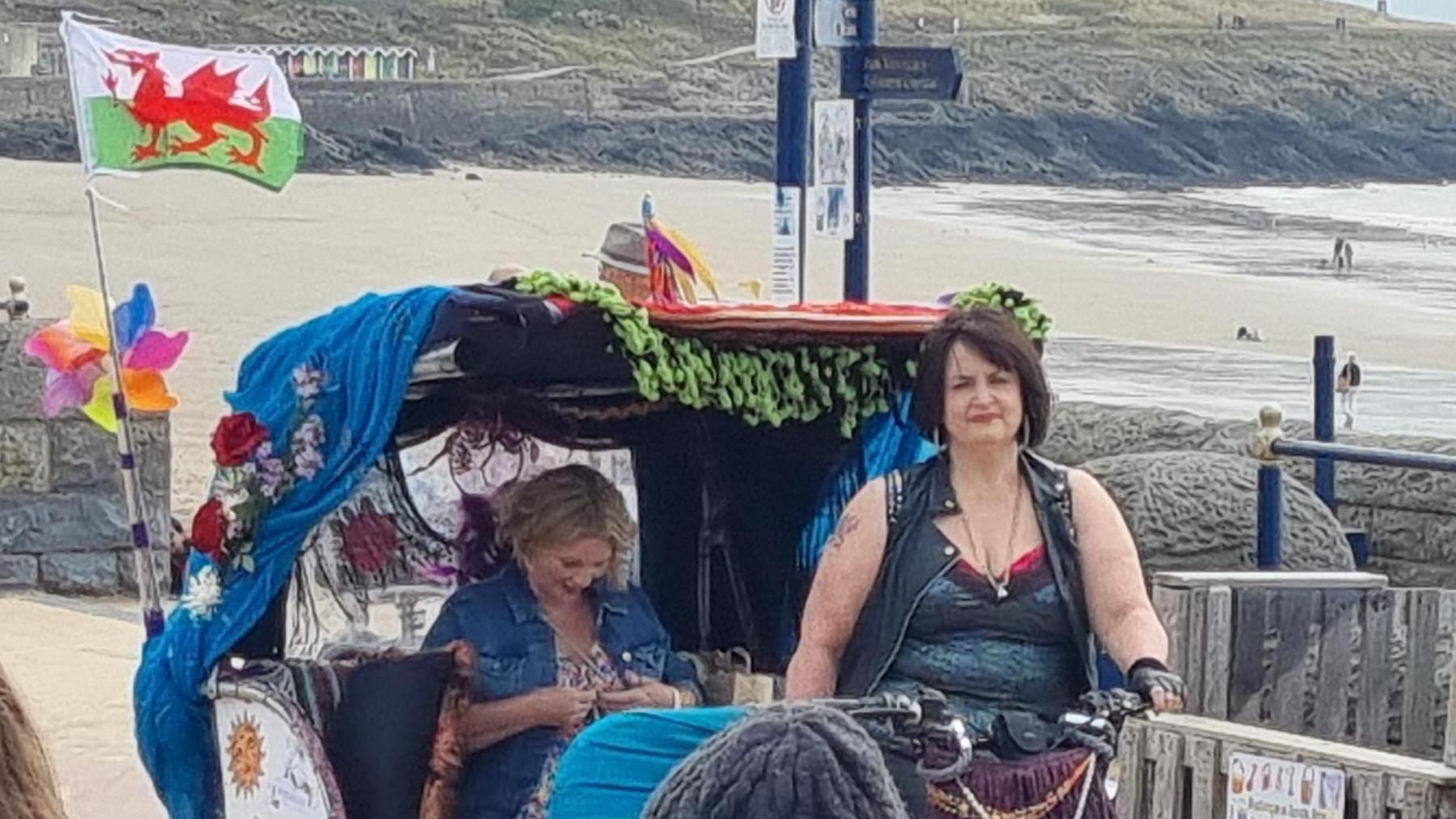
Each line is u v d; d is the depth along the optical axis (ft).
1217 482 28.22
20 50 251.19
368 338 19.01
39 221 134.51
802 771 10.14
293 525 19.19
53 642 36.86
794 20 33.14
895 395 21.25
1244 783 19.72
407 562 20.52
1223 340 118.42
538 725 19.75
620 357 19.62
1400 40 411.75
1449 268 183.83
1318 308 143.74
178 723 19.75
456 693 19.36
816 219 33.76
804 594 22.26
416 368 18.98
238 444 18.93
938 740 15.52
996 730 16.06
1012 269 155.02
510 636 20.02
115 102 21.58
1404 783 18.48
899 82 33.53
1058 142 330.54
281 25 312.71
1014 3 409.69
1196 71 371.97
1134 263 170.60
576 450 21.31
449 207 174.60
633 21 352.28
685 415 21.90
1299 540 28.04
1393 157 371.35
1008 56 359.05
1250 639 20.95
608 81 286.66
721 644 22.38
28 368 40.81
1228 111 361.71
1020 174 313.73
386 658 19.26
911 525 16.76
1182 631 20.77
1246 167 349.61
